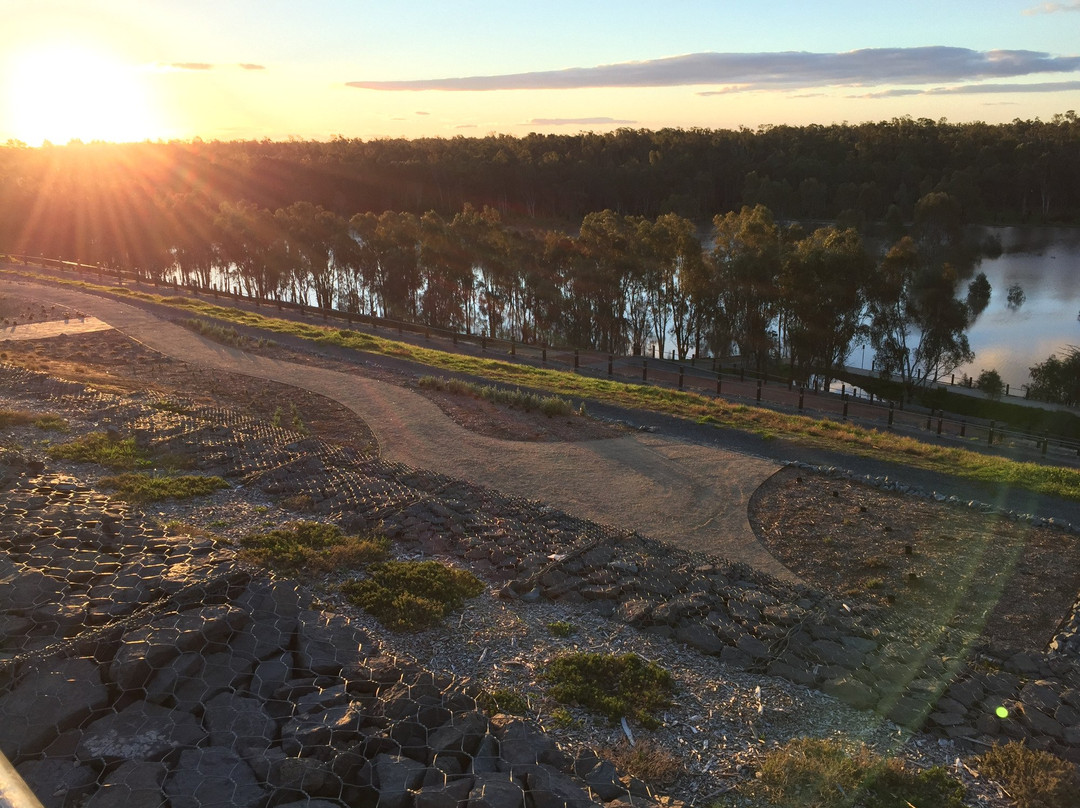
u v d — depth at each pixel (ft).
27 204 281.95
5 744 16.93
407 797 16.81
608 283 193.36
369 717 19.74
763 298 169.99
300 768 16.88
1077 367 146.51
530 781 17.95
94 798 15.29
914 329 209.46
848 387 166.81
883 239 274.16
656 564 36.14
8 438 46.70
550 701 24.26
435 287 226.99
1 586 23.72
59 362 80.48
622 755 21.36
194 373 83.10
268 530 36.14
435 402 74.84
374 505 40.65
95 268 201.77
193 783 16.07
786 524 46.19
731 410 83.30
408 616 28.43
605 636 29.27
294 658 22.71
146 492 39.19
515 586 32.60
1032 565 40.96
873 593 37.29
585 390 91.04
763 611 31.76
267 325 125.49
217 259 274.36
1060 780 21.39
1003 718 24.97
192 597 24.49
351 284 258.16
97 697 18.88
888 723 24.62
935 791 20.88
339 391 78.18
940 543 43.75
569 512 46.65
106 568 26.99
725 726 23.84
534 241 211.61
